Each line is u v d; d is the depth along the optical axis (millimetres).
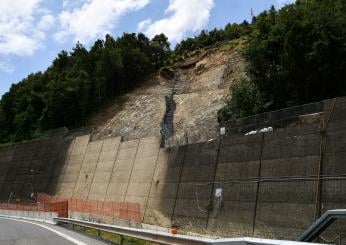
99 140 48438
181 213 29594
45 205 40188
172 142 37844
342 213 5398
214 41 91000
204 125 46281
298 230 19859
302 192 20359
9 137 81438
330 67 33500
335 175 19078
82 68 80250
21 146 64312
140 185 36594
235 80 55281
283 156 22281
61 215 36875
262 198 22703
